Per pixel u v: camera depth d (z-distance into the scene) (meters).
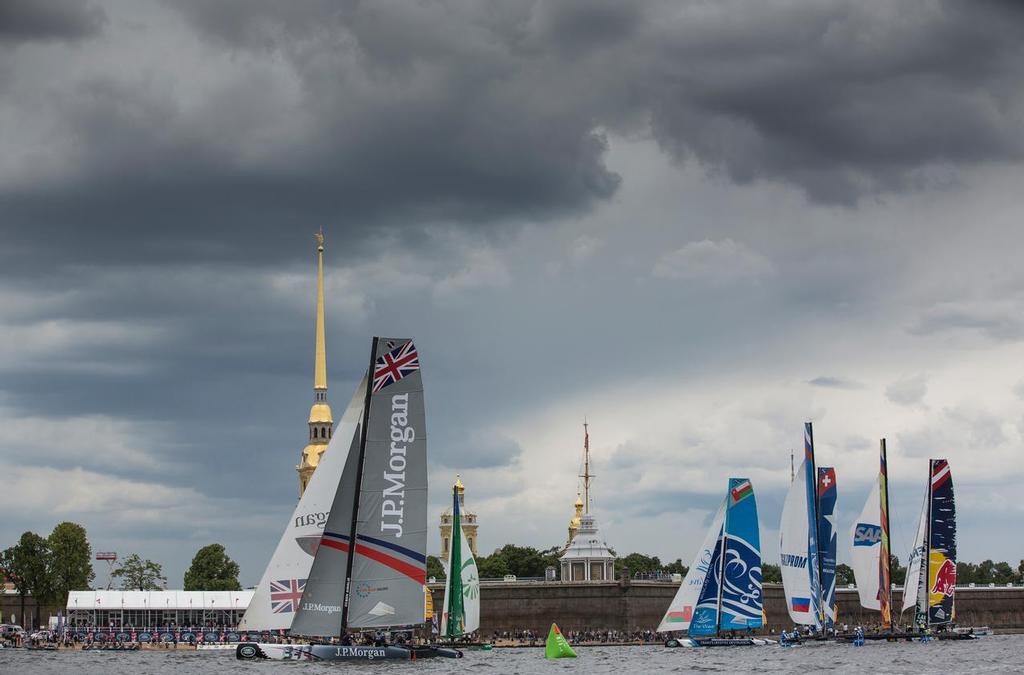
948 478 163.12
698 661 127.31
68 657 146.62
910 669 111.25
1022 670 109.06
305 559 104.56
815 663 121.00
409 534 98.06
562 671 111.56
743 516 154.88
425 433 98.81
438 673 93.81
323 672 95.00
